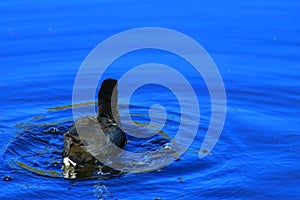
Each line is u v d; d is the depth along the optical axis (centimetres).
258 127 3219
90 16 4578
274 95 3619
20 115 3350
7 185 2531
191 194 2486
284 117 3353
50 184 2542
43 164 2741
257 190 2544
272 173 2686
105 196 2448
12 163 2733
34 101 3553
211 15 4597
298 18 4528
